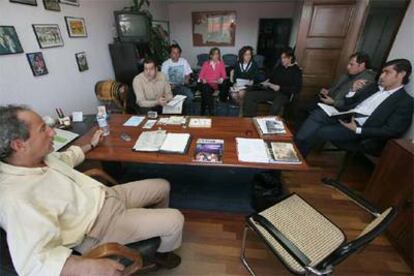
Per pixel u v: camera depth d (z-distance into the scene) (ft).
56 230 2.60
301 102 11.23
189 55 20.99
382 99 6.17
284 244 2.93
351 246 2.51
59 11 7.27
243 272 4.35
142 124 5.92
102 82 8.95
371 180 5.77
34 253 2.37
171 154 4.53
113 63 10.43
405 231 4.51
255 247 4.81
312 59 10.62
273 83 10.41
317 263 2.87
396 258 4.60
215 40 20.17
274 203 4.19
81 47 8.44
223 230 5.21
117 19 9.65
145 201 4.21
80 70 8.40
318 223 3.78
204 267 4.43
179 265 4.46
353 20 9.62
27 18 6.05
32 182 2.73
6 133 2.56
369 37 11.44
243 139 5.04
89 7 8.82
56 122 5.90
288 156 4.37
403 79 5.74
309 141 7.18
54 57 7.10
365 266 4.45
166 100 8.39
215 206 5.92
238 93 10.50
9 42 5.53
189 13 19.39
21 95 5.95
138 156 4.49
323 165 7.70
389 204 5.01
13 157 2.74
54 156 3.55
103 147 4.83
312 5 9.73
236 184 6.70
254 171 7.17
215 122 6.00
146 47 11.16
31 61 6.19
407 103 5.69
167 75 11.21
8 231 2.38
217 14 19.16
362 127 6.14
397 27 6.93
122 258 2.89
